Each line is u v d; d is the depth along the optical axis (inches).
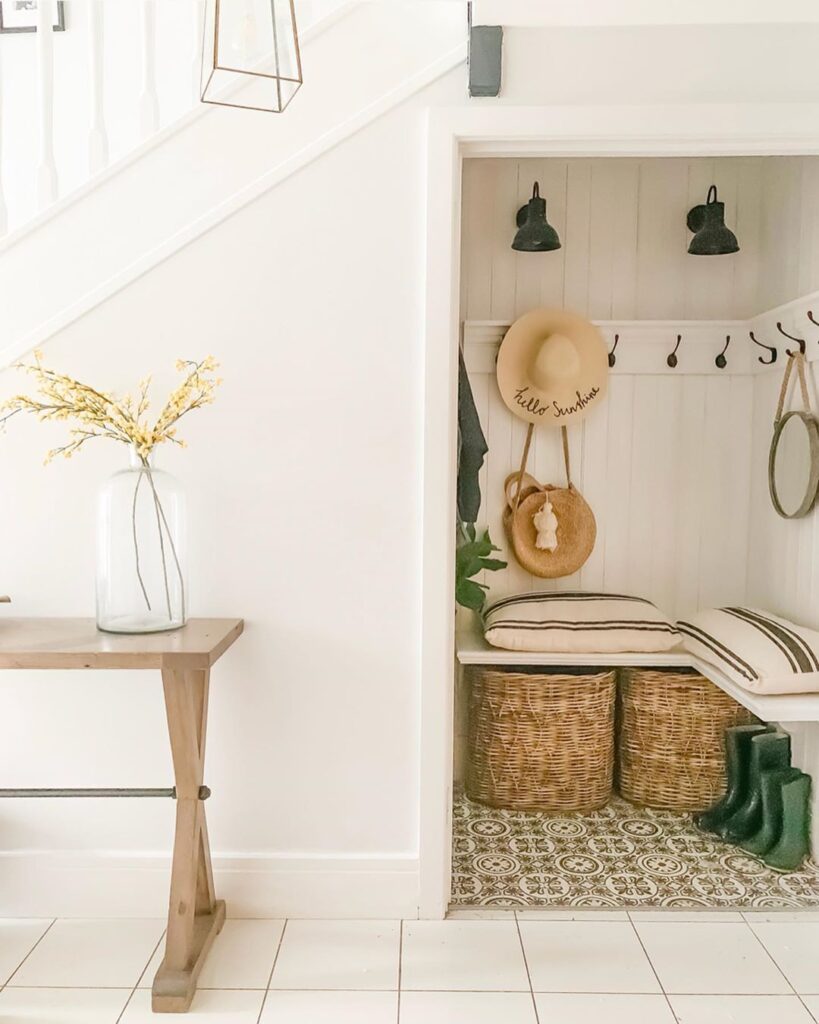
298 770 91.4
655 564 132.6
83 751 91.2
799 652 99.3
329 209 87.4
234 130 87.0
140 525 81.6
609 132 85.7
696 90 85.3
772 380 122.6
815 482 107.0
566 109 85.4
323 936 88.5
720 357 128.6
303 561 89.8
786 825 104.1
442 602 89.2
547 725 117.6
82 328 88.0
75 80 125.4
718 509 131.9
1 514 89.1
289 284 87.9
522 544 129.1
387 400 88.7
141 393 88.4
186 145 87.2
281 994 78.7
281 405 88.7
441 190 86.4
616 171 129.3
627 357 130.1
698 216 122.7
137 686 90.7
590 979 81.5
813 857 106.2
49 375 87.9
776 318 117.0
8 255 87.9
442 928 90.3
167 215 87.7
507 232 130.0
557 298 130.5
